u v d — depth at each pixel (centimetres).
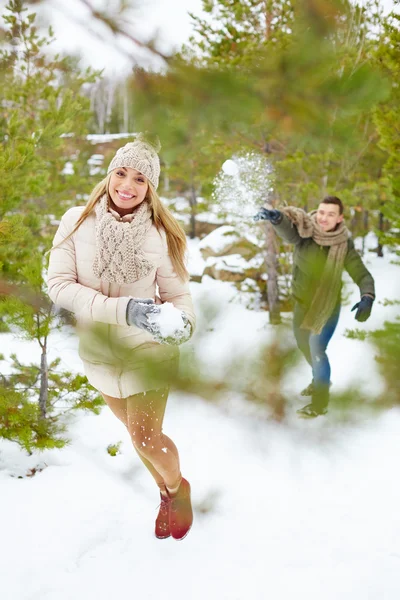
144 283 237
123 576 229
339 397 118
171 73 124
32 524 267
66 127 581
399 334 113
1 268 395
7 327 362
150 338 213
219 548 248
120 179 230
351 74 124
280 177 699
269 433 121
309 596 214
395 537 251
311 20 119
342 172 788
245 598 214
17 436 321
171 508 254
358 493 290
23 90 594
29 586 222
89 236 231
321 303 172
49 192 771
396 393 116
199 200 1491
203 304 114
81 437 379
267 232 757
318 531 258
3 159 430
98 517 274
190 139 141
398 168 560
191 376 109
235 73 125
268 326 119
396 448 328
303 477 307
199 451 339
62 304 220
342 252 362
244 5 441
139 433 231
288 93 124
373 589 216
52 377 358
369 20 307
